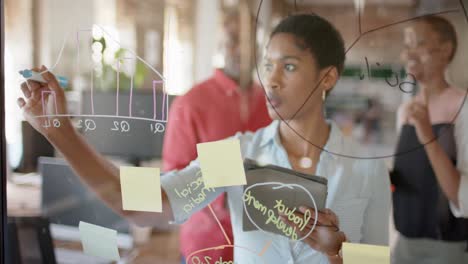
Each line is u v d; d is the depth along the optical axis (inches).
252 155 32.4
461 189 29.8
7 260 39.1
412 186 30.4
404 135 30.0
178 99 32.9
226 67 31.9
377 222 31.4
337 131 31.0
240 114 32.1
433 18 28.6
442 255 30.6
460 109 29.0
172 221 34.6
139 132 34.1
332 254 32.2
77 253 37.7
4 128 37.5
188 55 32.5
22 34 35.9
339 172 31.4
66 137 36.1
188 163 33.3
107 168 35.4
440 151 29.7
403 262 31.3
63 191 37.0
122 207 35.5
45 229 38.2
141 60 33.4
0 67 36.5
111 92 34.4
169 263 35.1
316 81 30.7
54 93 35.9
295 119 31.4
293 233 32.5
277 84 31.3
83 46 34.6
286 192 32.3
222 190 33.2
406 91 29.5
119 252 36.2
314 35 30.3
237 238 33.5
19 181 38.0
